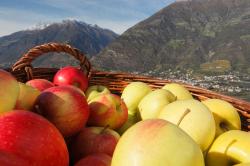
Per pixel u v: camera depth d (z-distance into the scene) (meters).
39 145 1.32
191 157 1.35
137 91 3.10
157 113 2.76
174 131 1.42
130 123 2.71
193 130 2.02
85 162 1.75
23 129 1.33
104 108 2.43
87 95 3.24
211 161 1.95
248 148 1.83
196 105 2.12
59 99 1.96
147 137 1.39
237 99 2.84
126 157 1.36
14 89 1.73
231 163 1.88
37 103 1.98
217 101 2.51
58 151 1.38
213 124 2.07
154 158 1.32
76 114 1.98
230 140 1.92
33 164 1.29
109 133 2.07
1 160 1.11
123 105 2.54
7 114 1.38
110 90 3.63
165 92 2.86
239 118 2.50
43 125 1.39
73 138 2.07
